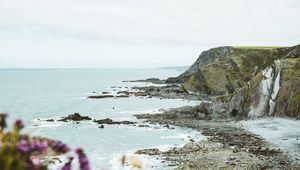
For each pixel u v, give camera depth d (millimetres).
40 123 75500
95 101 119375
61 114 91250
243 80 128750
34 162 4105
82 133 64562
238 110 80625
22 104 116875
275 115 77062
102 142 56625
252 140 56312
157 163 42719
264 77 81625
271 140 56156
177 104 106500
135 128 68750
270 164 41625
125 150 50688
